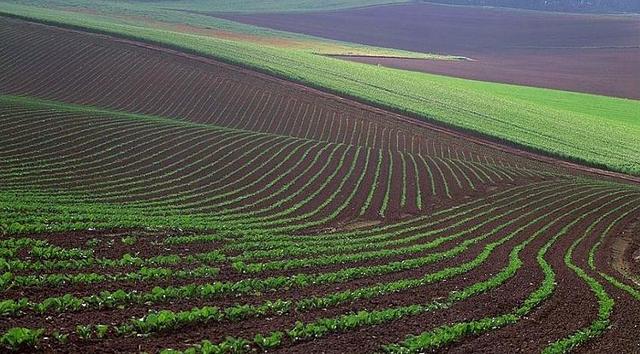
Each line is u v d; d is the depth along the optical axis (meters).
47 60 59.88
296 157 42.97
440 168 46.44
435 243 28.39
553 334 18.05
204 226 26.25
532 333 17.89
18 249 19.58
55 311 14.76
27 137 36.97
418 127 58.62
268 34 110.50
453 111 65.19
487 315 18.94
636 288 25.00
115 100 53.38
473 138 58.03
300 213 32.03
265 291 18.62
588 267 27.52
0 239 20.62
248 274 20.38
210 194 33.03
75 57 61.72
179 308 16.16
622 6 174.75
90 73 58.59
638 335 18.95
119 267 19.34
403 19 142.25
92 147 37.44
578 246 31.56
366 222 32.16
